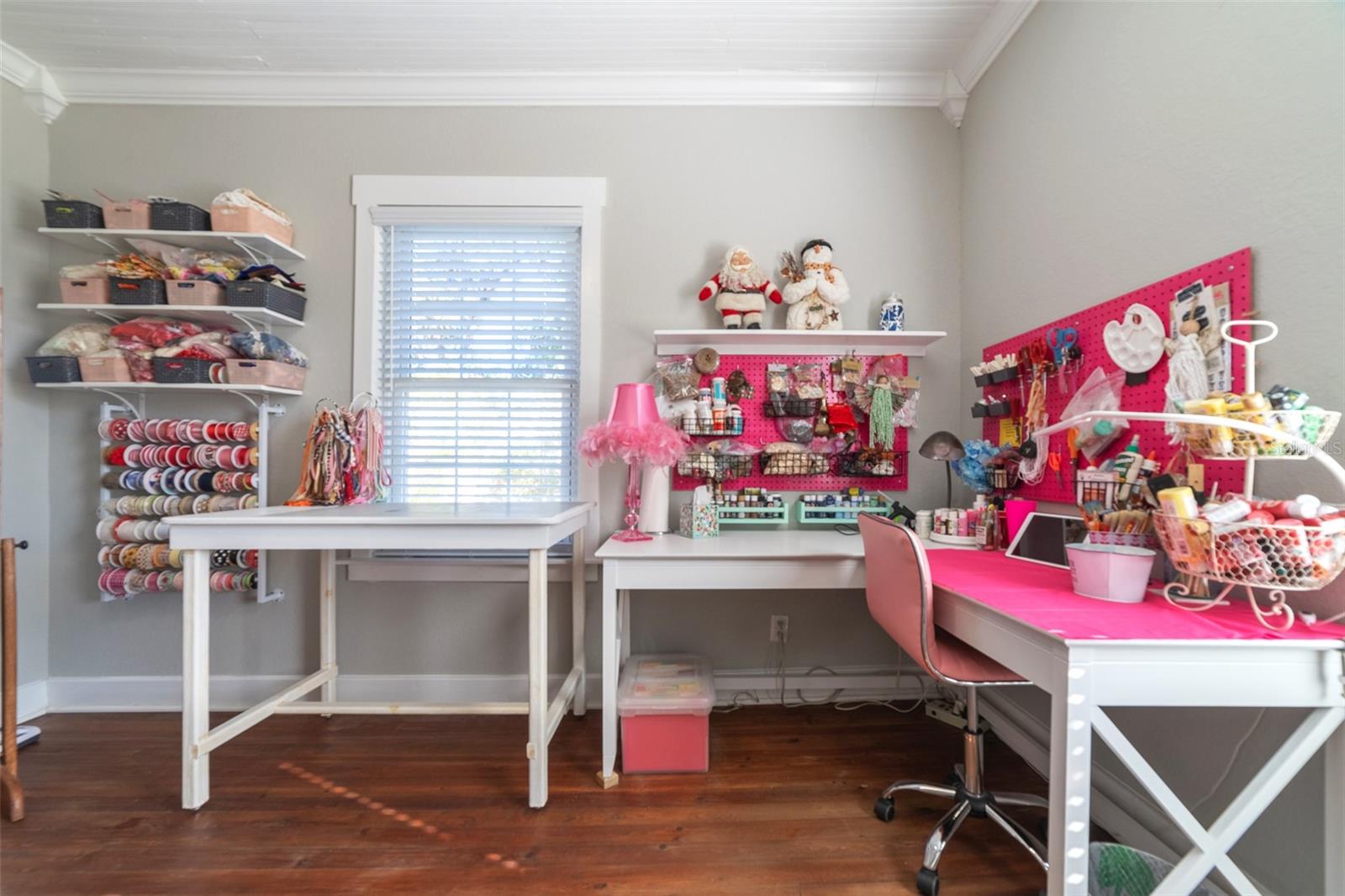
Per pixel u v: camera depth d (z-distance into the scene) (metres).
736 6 1.88
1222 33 1.16
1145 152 1.36
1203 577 0.97
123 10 1.90
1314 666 0.81
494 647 2.23
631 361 2.26
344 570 2.22
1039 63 1.77
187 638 1.57
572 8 1.89
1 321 1.88
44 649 2.18
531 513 1.74
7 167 2.10
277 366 2.06
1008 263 1.94
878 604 1.45
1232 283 1.13
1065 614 0.97
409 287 2.31
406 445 2.30
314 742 1.93
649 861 1.34
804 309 2.18
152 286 2.00
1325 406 0.98
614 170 2.27
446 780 1.69
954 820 1.33
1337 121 0.96
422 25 1.97
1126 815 1.39
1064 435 1.60
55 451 2.21
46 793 1.63
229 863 1.34
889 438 2.14
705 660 2.11
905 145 2.28
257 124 2.26
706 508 1.97
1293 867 1.03
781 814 1.52
